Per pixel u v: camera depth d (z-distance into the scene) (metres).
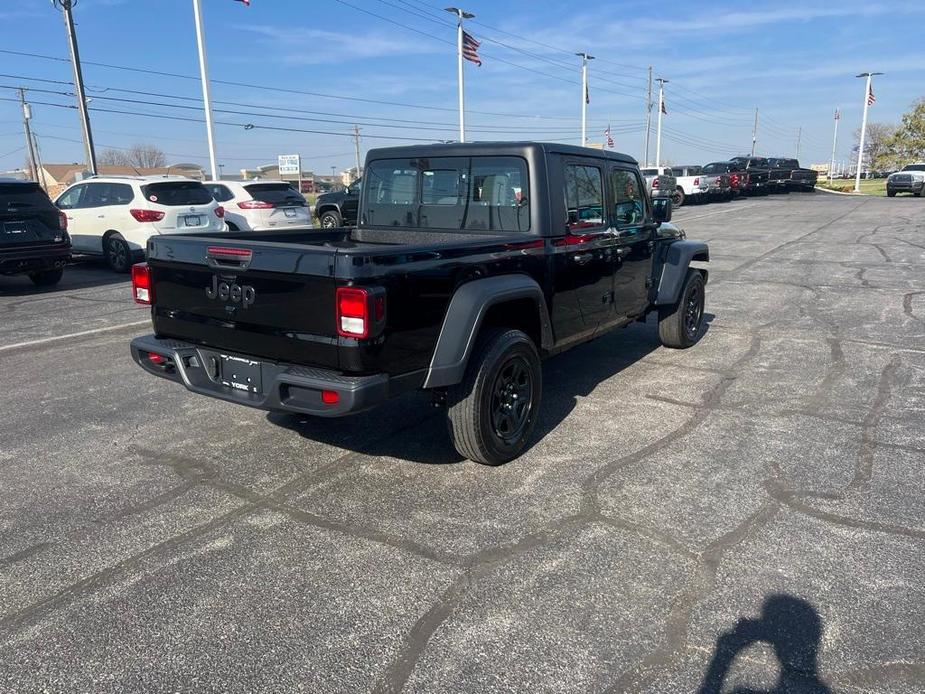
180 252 4.16
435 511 3.75
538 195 4.61
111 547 3.44
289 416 5.25
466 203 5.00
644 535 3.48
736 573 3.14
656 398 5.55
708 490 3.95
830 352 6.84
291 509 3.80
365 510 3.78
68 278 12.48
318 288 3.50
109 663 2.63
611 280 5.57
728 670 2.55
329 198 21.19
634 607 2.91
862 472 4.16
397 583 3.11
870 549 3.33
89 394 5.84
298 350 3.67
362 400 3.44
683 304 6.78
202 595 3.04
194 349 4.24
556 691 2.46
